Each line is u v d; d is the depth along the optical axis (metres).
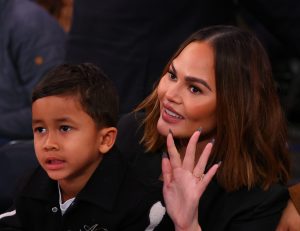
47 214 2.63
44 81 2.49
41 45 4.75
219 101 2.61
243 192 2.73
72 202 2.58
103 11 4.08
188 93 2.61
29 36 4.75
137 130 3.08
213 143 2.60
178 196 2.47
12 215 2.78
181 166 2.50
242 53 2.65
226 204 2.72
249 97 2.65
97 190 2.56
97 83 2.54
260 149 2.73
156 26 4.00
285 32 4.02
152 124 2.95
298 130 7.36
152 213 2.61
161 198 2.63
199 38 2.67
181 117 2.62
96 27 4.14
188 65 2.60
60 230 2.61
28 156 3.50
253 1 3.96
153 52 4.03
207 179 2.44
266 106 2.75
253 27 5.70
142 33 4.02
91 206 2.57
